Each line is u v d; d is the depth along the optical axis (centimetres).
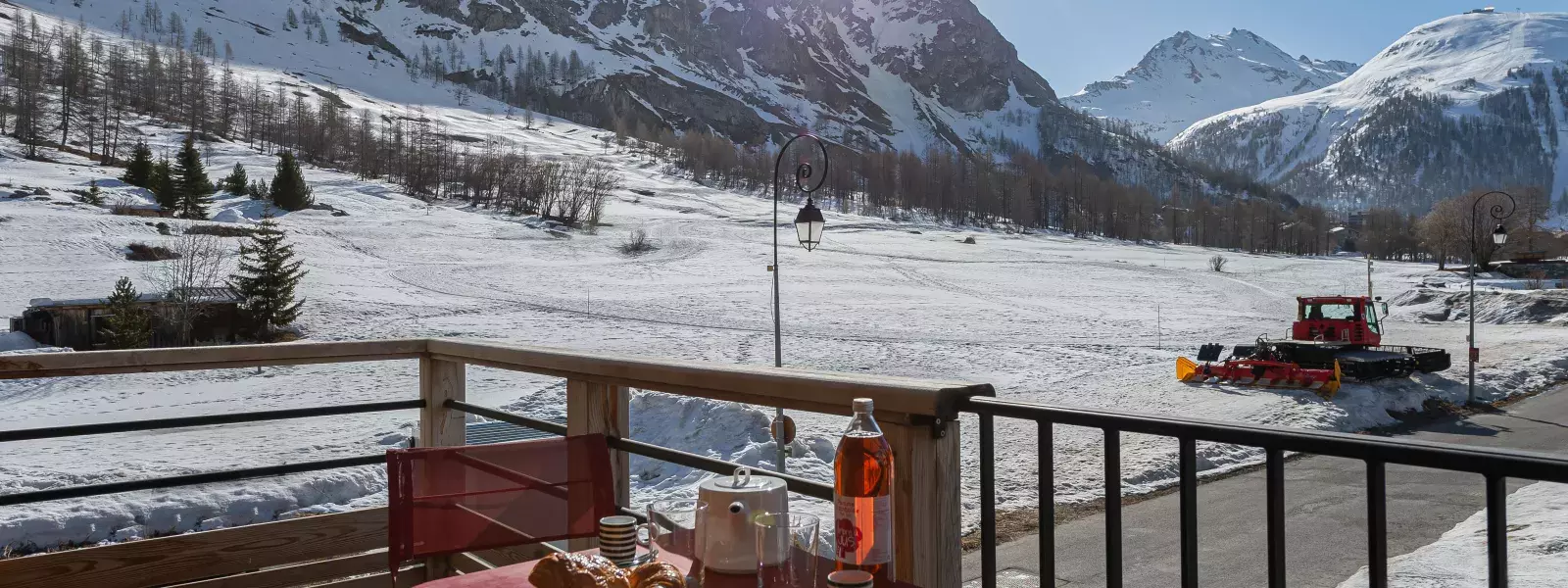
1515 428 1888
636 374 247
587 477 239
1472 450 110
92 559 281
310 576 310
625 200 11600
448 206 9712
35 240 5400
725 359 3272
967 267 7200
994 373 2831
